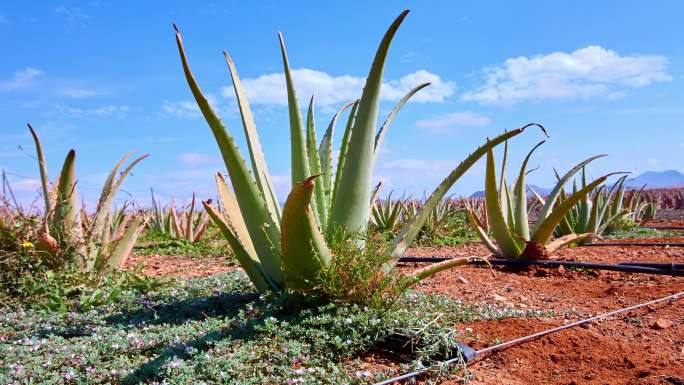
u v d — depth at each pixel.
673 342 3.87
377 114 4.23
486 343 3.68
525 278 6.31
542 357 3.52
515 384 3.14
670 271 6.06
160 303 4.98
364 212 4.36
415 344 3.54
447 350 3.40
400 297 4.39
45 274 5.70
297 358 3.35
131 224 6.41
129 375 3.12
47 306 5.12
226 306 4.66
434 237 10.57
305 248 3.91
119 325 4.24
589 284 5.91
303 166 4.48
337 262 3.98
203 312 4.47
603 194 11.84
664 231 13.05
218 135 4.04
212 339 3.59
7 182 6.02
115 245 6.35
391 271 4.13
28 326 4.43
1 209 5.98
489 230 11.18
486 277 6.34
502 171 7.43
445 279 6.23
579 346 3.69
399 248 4.21
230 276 5.95
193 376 3.06
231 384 2.94
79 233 6.21
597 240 10.34
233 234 4.48
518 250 7.12
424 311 4.04
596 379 3.19
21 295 5.52
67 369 3.30
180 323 4.34
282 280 4.41
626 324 4.32
